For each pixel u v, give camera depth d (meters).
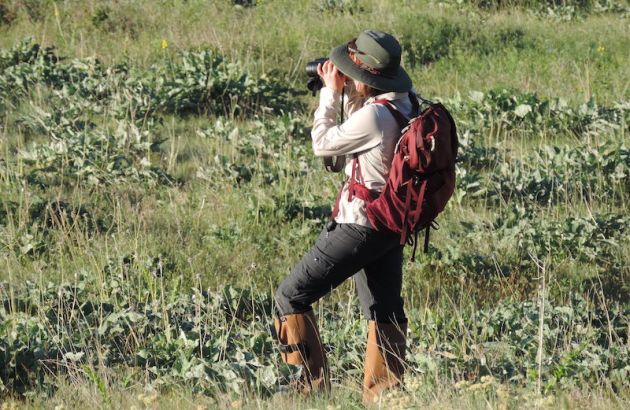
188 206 35.75
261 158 40.81
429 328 24.34
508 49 61.44
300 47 59.69
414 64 59.91
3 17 64.69
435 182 17.66
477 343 23.67
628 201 37.75
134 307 25.55
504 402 17.84
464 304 28.08
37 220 32.47
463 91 54.81
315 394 19.61
